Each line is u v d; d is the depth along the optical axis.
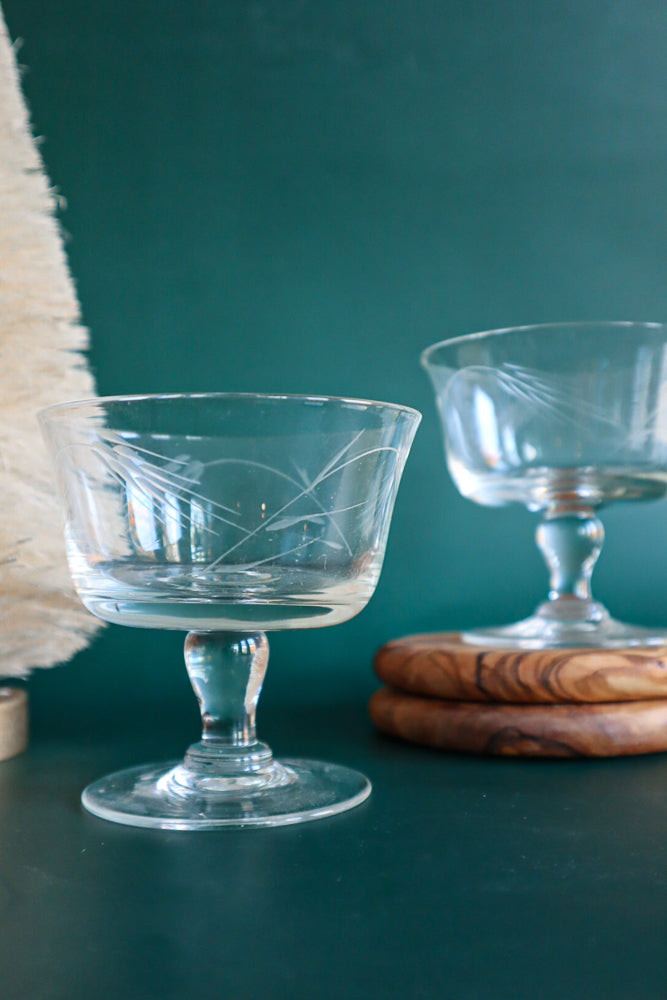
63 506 0.35
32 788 0.37
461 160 0.52
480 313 0.51
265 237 0.50
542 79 0.52
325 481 0.33
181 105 0.50
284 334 0.50
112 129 0.50
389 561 0.50
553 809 0.34
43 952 0.27
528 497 0.45
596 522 0.47
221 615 0.33
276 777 0.36
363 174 0.51
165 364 0.49
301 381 0.50
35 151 0.43
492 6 0.52
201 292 0.50
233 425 0.32
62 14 0.50
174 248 0.50
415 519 0.51
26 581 0.42
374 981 0.26
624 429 0.43
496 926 0.27
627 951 0.26
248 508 0.33
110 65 0.50
